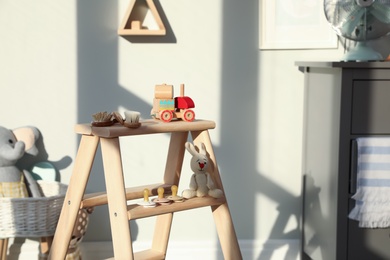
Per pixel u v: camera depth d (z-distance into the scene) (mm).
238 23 2639
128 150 2672
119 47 2613
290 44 2633
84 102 2625
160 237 2250
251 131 2688
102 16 2594
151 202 1971
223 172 2701
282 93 2680
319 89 2393
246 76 2664
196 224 2713
